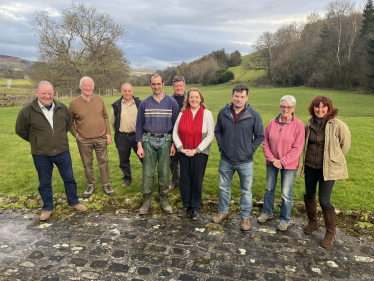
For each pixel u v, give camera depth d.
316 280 2.49
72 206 3.78
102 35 30.08
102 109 4.22
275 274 2.56
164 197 3.81
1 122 11.35
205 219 3.64
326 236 3.07
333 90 38.62
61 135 3.54
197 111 3.52
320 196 3.11
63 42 28.61
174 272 2.55
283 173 3.30
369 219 3.61
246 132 3.26
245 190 3.37
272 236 3.24
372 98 29.06
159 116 3.66
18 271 2.52
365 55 36.00
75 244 2.98
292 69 51.06
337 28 40.62
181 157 3.61
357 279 2.52
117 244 2.99
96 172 5.36
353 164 5.99
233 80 70.00
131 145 4.56
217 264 2.68
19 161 6.05
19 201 4.02
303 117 13.53
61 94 30.23
